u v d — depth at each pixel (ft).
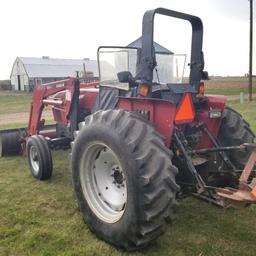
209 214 13.34
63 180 17.66
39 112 20.83
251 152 11.30
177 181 11.78
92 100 17.72
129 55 13.57
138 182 9.84
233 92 104.73
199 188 11.02
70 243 11.23
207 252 10.68
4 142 22.27
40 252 10.73
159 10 11.61
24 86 179.32
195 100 12.50
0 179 17.94
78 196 12.14
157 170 9.80
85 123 11.69
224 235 11.73
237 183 12.48
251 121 35.17
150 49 11.27
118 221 10.68
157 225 9.97
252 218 13.02
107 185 11.85
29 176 18.44
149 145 10.05
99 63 14.53
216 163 12.75
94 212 11.62
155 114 11.38
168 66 14.57
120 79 12.42
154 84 12.25
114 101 13.89
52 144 19.35
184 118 11.69
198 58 13.25
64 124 19.53
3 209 13.92
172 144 11.62
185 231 11.98
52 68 183.73
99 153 11.77
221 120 13.56
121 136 10.26
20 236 11.71
